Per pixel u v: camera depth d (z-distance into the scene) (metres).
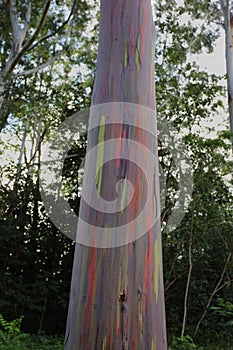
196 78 7.36
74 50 10.13
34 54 10.38
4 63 10.29
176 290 7.34
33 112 9.02
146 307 1.37
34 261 8.31
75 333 1.34
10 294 7.72
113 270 1.39
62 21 10.23
